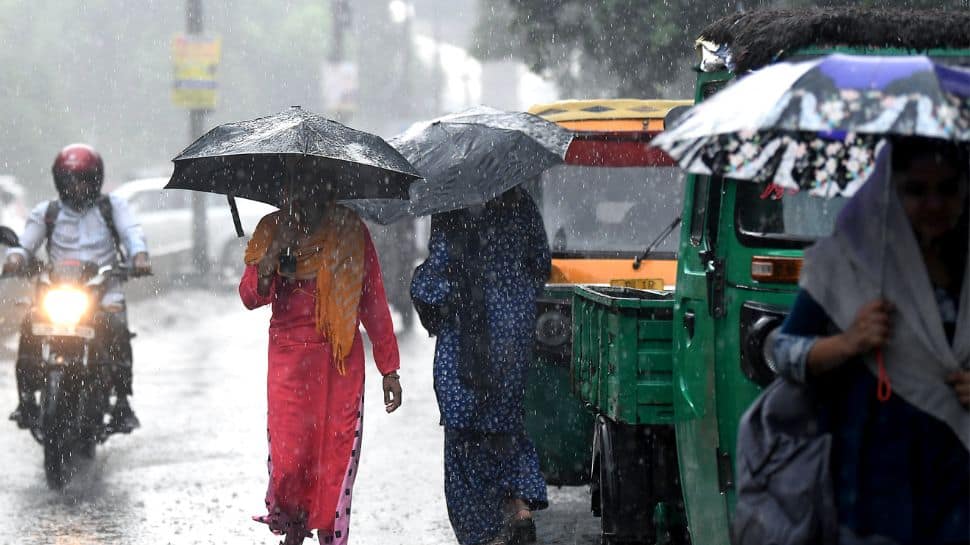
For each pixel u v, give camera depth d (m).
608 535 16.84
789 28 13.06
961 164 9.16
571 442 20.33
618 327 15.79
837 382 9.41
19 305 24.17
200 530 19.84
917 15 13.23
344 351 16.30
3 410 32.12
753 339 12.48
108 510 21.23
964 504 9.15
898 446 9.18
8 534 19.59
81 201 24.56
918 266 9.12
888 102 8.89
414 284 18.03
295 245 16.25
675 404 15.11
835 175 11.09
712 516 13.93
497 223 18.22
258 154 15.80
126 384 25.12
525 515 18.11
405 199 17.39
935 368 9.12
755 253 13.12
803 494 9.30
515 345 17.97
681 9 41.97
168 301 64.44
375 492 22.70
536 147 18.55
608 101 24.31
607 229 22.98
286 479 16.30
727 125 9.25
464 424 17.78
